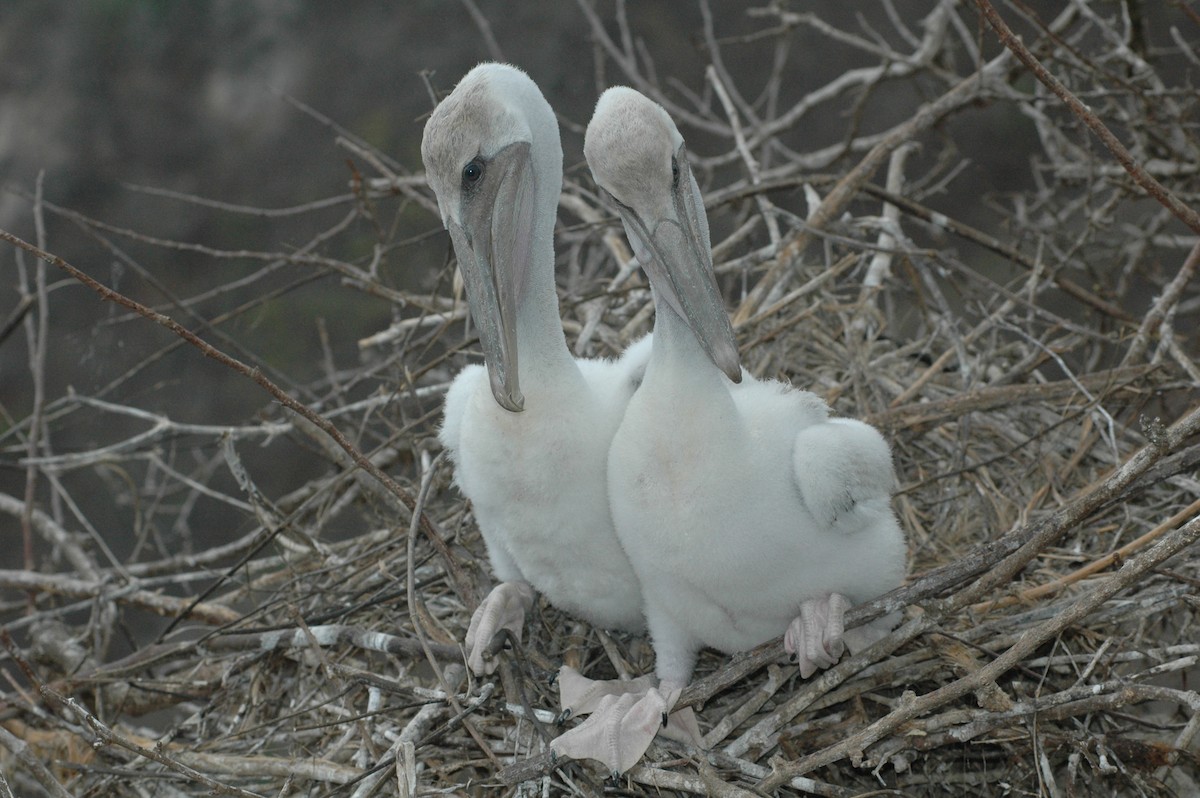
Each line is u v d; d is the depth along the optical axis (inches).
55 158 968.3
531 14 993.5
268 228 933.2
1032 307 426.6
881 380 435.8
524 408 326.6
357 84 991.6
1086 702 307.0
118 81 999.6
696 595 327.9
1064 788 345.1
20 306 474.0
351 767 332.8
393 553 405.1
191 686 395.2
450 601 389.7
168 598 426.0
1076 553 372.5
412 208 822.5
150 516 476.7
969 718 305.0
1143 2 497.7
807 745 324.8
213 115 994.1
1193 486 374.0
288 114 984.3
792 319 427.2
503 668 340.8
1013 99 486.0
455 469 366.6
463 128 310.3
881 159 478.0
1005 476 408.2
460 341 466.9
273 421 527.2
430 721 336.8
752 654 324.8
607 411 338.0
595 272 577.9
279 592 406.3
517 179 317.4
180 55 1019.9
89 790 355.9
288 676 391.5
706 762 307.9
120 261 901.8
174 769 323.3
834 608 316.8
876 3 983.6
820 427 319.3
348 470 412.5
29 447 458.6
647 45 981.8
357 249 842.8
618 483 321.4
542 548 343.3
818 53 983.6
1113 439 376.8
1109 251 595.2
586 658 374.3
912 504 408.5
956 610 309.6
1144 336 413.1
